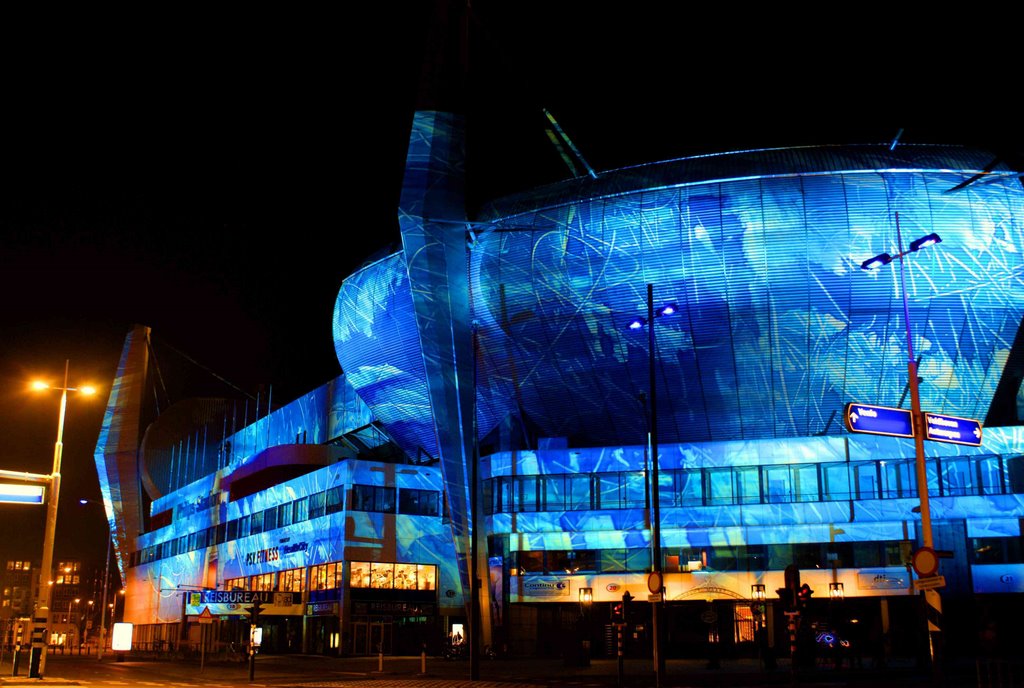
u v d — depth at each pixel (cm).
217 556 8206
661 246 5225
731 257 5141
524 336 5603
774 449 5272
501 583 5491
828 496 5138
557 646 5338
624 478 5509
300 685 3019
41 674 2952
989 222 5056
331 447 7738
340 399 8662
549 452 5656
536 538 5500
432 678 3453
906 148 5381
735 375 5356
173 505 9944
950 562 4781
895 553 4900
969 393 5303
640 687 2783
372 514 6078
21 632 3072
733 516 5222
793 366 5284
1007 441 4894
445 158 5712
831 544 5034
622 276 5297
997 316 5103
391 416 6869
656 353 5356
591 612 5366
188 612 7269
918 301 5062
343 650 5759
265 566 7106
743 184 5200
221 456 11262
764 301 5147
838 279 5066
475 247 5731
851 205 5069
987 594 4753
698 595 5131
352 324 6581
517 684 3008
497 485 5694
